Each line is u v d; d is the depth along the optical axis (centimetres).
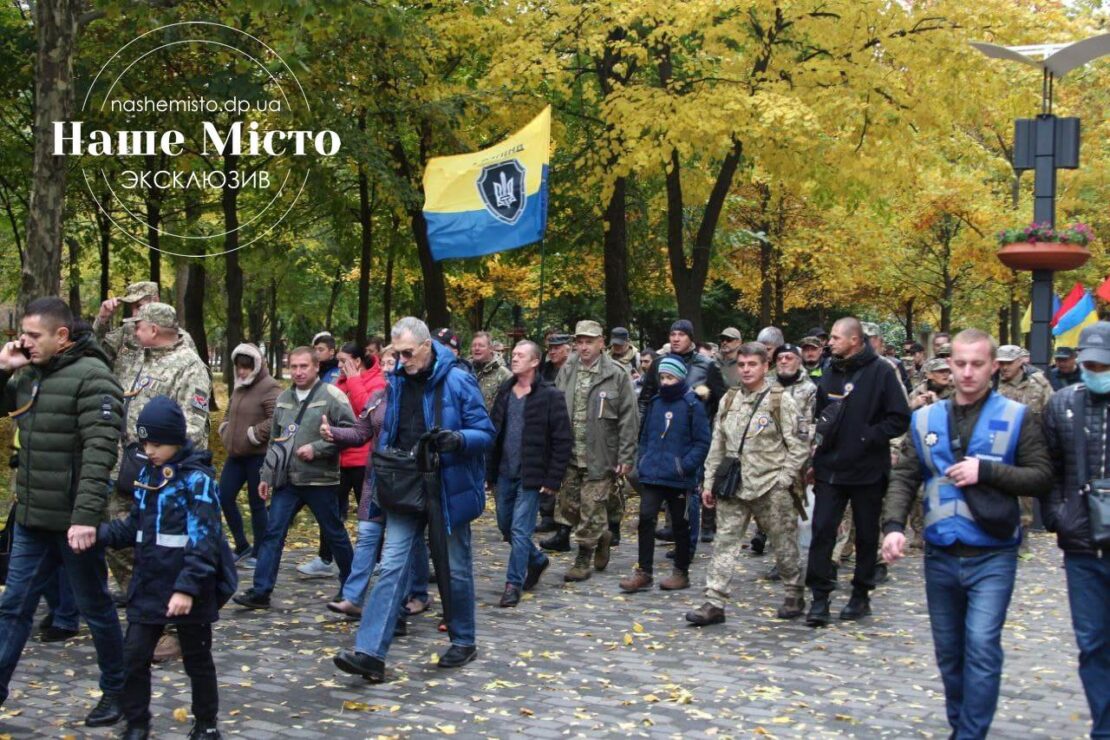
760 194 2988
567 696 614
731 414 827
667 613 844
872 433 799
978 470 486
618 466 960
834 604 884
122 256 2570
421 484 639
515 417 945
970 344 497
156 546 505
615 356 1296
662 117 1631
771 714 585
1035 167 1334
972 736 486
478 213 1203
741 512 820
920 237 3250
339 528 834
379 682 635
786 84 1642
